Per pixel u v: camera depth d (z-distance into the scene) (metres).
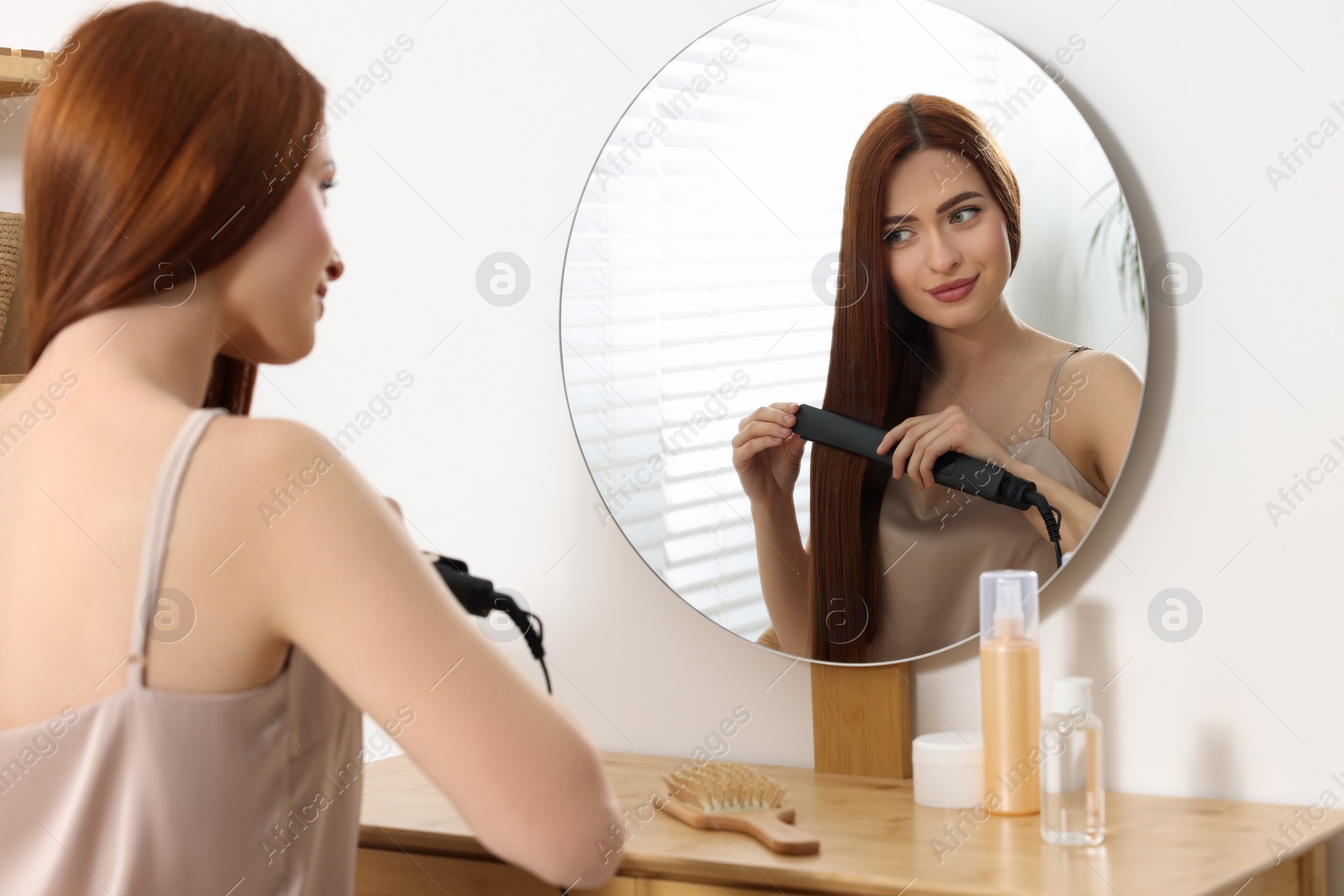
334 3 1.32
